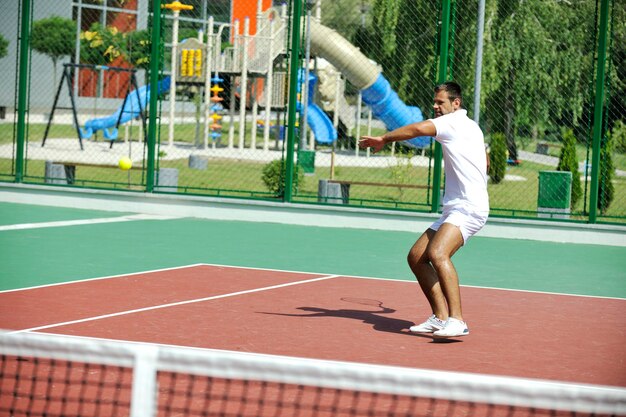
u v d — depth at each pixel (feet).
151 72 59.26
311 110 112.06
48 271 37.42
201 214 58.85
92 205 60.95
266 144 104.32
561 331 29.55
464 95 95.66
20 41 62.08
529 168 105.50
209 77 103.96
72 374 20.76
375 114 111.14
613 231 52.95
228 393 19.71
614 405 12.01
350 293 35.22
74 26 135.95
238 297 33.35
